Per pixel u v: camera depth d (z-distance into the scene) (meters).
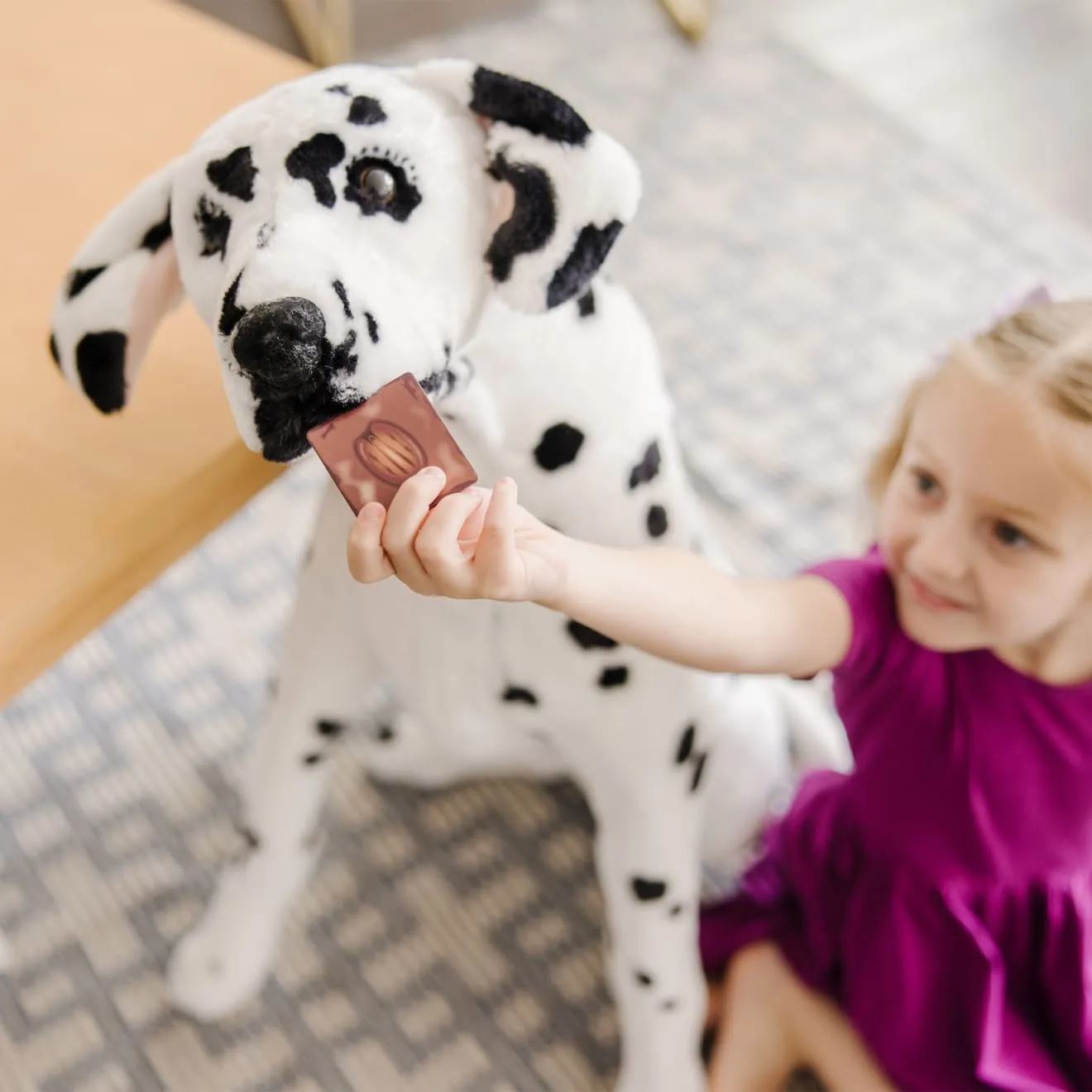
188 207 0.58
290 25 1.60
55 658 0.66
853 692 0.86
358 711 0.85
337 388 0.53
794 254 1.63
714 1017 1.00
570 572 0.61
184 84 0.86
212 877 1.05
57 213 0.78
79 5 0.91
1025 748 0.83
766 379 1.48
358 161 0.55
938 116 1.94
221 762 1.11
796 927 0.99
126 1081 0.94
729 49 1.92
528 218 0.57
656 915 0.86
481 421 0.63
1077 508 0.70
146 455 0.68
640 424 0.69
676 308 1.54
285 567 1.25
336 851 1.07
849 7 2.11
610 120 1.77
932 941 0.90
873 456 0.91
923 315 1.58
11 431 0.68
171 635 1.19
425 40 1.82
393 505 0.52
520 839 1.10
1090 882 0.91
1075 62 2.08
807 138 1.80
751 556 1.30
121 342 0.63
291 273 0.52
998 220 1.72
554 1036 0.99
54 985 0.98
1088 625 0.77
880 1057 0.93
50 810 1.07
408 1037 0.98
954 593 0.76
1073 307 0.75
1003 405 0.71
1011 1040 0.89
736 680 0.88
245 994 0.96
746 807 0.96
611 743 0.78
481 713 0.80
